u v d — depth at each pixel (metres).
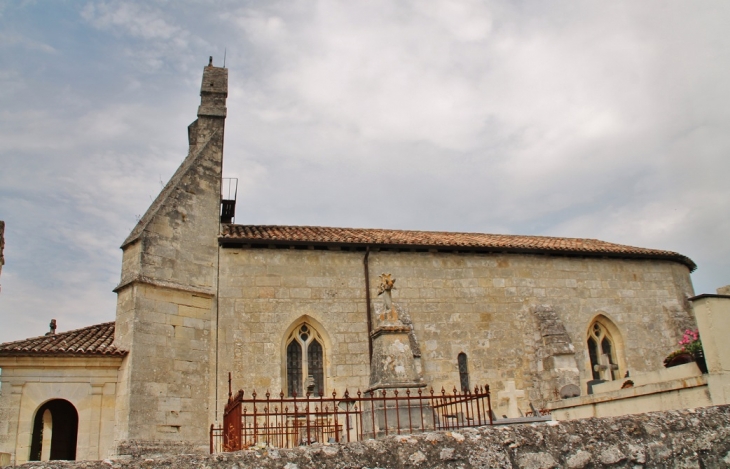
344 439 15.31
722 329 9.40
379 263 22.72
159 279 19.00
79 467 4.41
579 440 5.57
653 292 26.16
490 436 5.42
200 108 23.44
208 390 19.12
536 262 24.80
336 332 21.25
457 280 23.39
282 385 19.97
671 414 5.98
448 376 21.95
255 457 4.84
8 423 16.59
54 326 24.16
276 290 21.09
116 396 17.73
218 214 21.75
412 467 5.09
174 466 4.63
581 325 24.47
